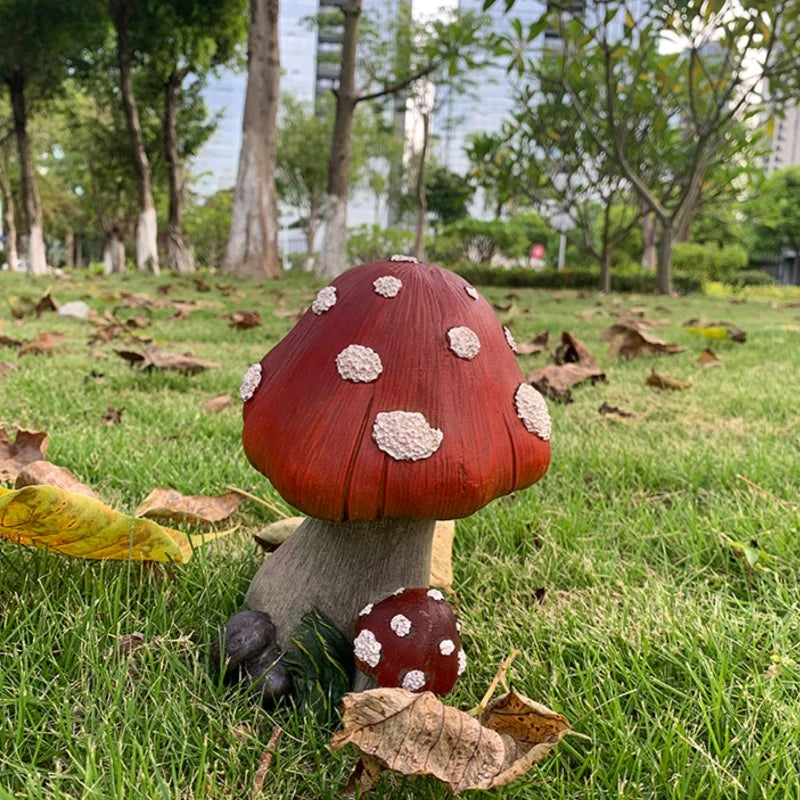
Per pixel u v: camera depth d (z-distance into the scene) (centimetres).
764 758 41
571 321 244
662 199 529
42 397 108
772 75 312
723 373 146
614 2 284
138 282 415
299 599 46
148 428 97
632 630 52
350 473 39
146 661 46
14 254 984
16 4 563
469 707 45
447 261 1042
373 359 40
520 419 43
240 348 171
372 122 1102
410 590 42
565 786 39
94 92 760
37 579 52
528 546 67
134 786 35
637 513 74
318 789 38
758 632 52
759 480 81
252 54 484
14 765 37
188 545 58
